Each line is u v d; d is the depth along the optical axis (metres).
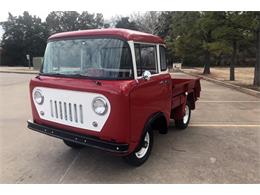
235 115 8.57
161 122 5.17
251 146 5.61
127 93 3.77
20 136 6.29
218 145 5.66
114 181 4.07
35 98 4.66
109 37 4.08
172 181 4.07
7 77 25.55
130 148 3.97
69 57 4.43
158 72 4.84
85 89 3.90
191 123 7.53
